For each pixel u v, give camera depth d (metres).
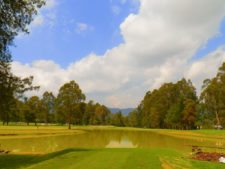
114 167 19.36
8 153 35.41
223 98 101.69
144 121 151.50
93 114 184.25
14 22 24.42
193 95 130.62
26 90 29.12
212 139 65.06
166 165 21.06
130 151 28.92
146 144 52.41
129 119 184.12
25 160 25.62
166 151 29.61
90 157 24.48
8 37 24.52
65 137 67.12
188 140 62.56
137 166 19.83
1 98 27.34
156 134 87.25
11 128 89.38
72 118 112.31
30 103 128.50
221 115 104.88
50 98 145.75
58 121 133.88
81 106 113.62
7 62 25.80
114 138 67.25
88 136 72.69
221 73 101.88
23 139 59.25
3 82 26.89
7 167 21.61
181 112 119.00
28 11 24.88
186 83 133.50
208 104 105.19
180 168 20.50
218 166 22.12
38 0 25.00
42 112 140.38
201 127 119.88
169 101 136.00
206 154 29.25
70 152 28.38
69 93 112.12
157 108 136.62
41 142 53.66
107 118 188.62
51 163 22.06
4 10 23.59
